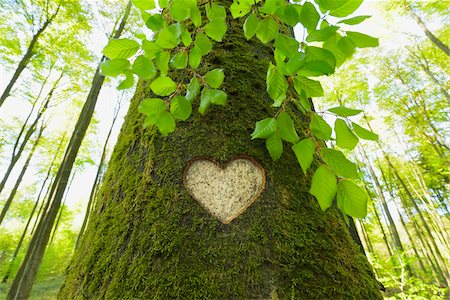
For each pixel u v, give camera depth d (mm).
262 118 484
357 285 377
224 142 445
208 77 386
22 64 3854
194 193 407
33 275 1944
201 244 361
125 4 3785
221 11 363
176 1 340
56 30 3795
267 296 327
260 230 375
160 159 453
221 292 325
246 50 592
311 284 345
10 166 5273
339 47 322
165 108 400
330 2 296
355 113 318
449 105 5648
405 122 6434
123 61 370
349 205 317
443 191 7855
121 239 402
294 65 290
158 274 346
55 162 6750
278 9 318
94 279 388
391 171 7773
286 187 424
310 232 392
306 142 334
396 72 6352
